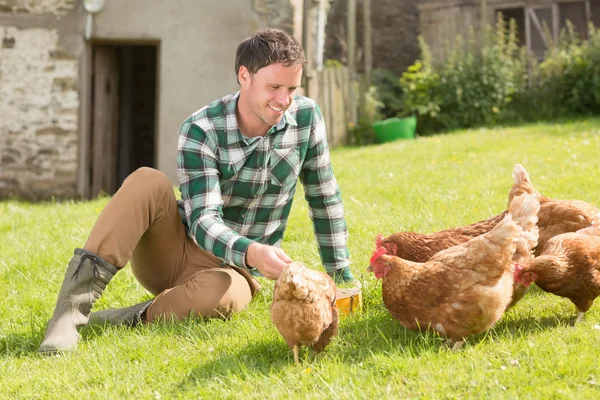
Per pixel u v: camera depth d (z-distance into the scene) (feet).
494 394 8.96
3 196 41.37
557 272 11.59
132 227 12.36
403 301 11.15
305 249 18.07
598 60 54.90
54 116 41.22
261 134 12.51
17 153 41.45
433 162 32.86
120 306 15.12
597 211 13.85
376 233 19.03
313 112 13.02
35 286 16.85
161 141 41.37
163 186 12.71
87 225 24.13
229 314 13.25
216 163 12.53
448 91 55.11
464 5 62.18
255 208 13.25
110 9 41.06
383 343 11.28
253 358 11.09
